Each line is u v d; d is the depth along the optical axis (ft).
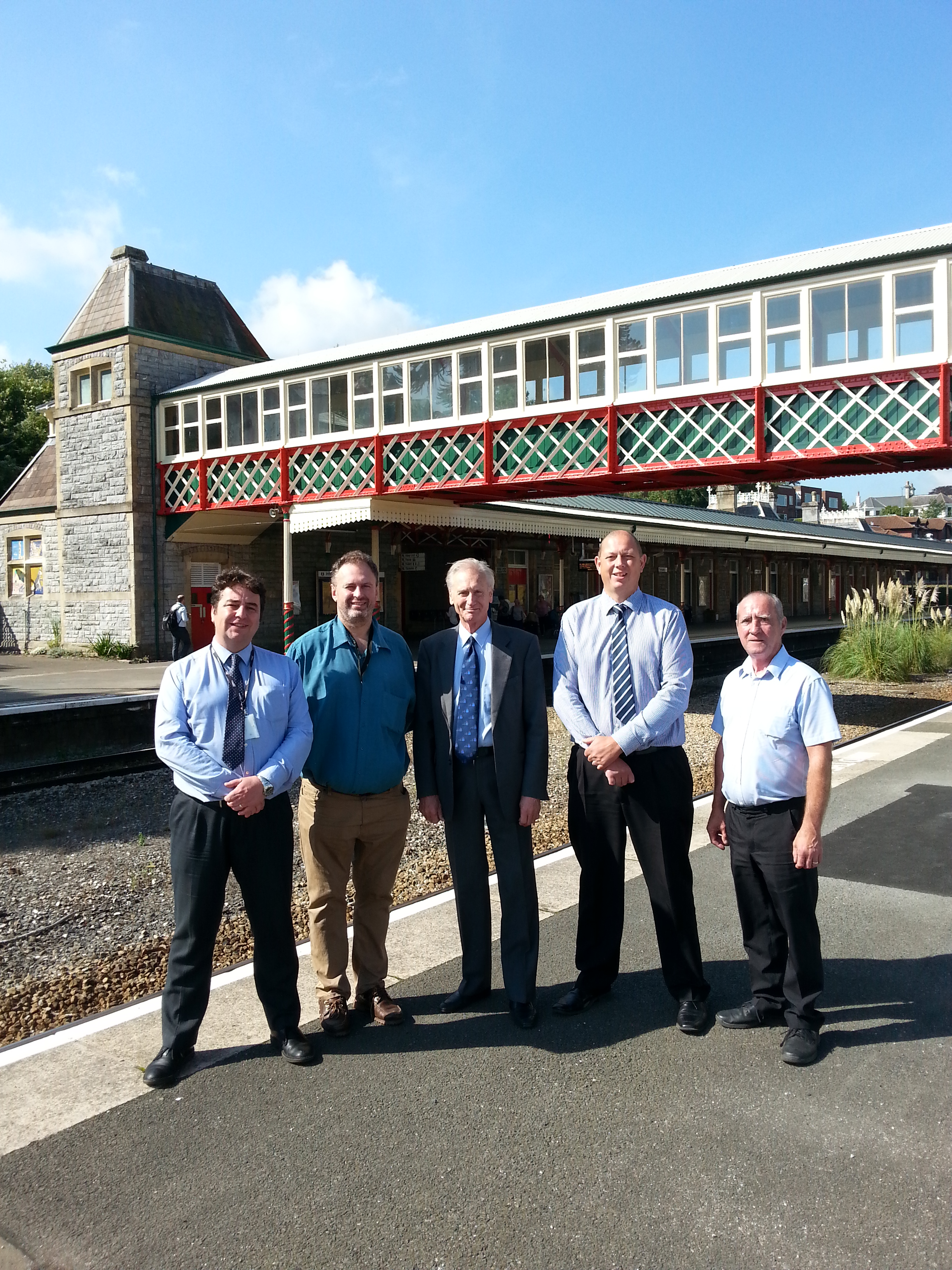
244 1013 13.32
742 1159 9.61
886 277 46.26
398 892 19.36
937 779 29.04
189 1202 9.04
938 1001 13.32
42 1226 8.73
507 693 13.07
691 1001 12.76
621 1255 8.24
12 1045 12.35
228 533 86.28
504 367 59.77
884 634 65.00
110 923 17.85
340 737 12.75
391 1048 12.18
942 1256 8.17
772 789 11.99
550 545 108.99
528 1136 10.07
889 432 46.47
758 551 130.93
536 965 13.24
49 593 90.02
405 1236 8.52
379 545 91.25
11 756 31.83
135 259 86.07
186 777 11.44
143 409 82.23
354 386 67.21
